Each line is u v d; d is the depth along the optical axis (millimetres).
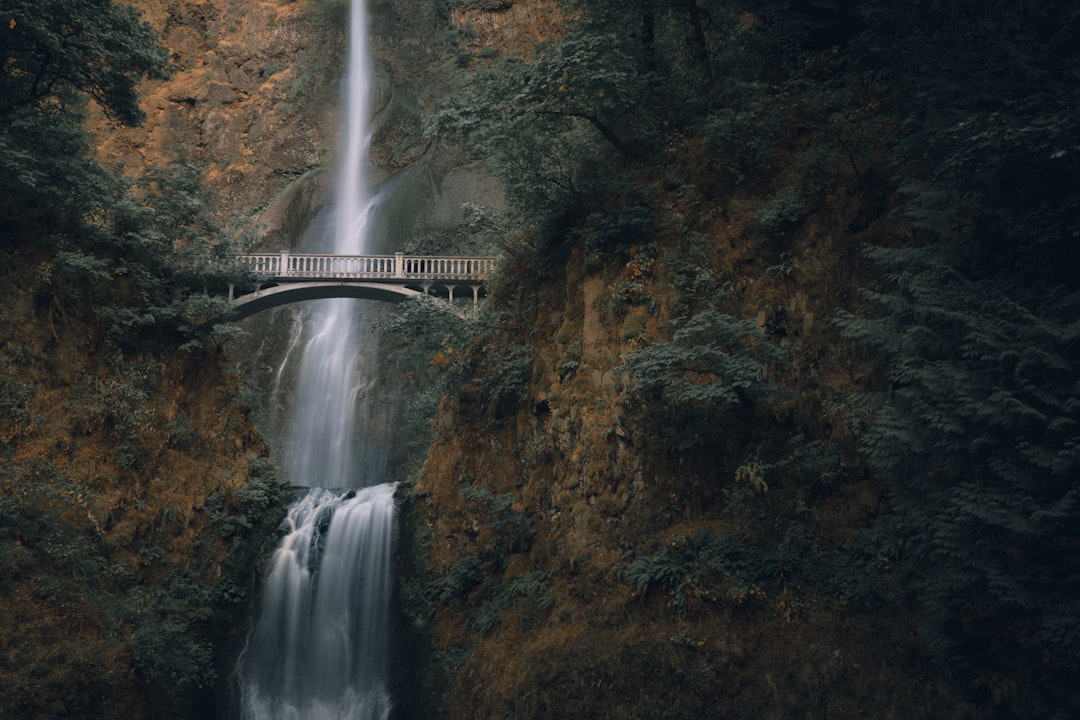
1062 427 15195
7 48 24797
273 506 28219
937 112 18922
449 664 22719
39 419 23688
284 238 51469
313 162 55312
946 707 16500
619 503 21266
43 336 24703
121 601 22906
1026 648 15648
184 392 28125
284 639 25891
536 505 23328
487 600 23125
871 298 17766
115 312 26500
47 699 20125
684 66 25828
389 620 25500
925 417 16188
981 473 16250
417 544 26406
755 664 18188
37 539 21891
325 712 24766
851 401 19078
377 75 57656
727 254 22031
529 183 25219
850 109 22125
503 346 26203
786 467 19906
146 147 54500
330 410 44812
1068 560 15242
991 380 15961
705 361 19484
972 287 16938
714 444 20875
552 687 19516
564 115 24531
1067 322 15773
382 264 34125
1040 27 19797
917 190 17859
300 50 58312
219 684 24344
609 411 22062
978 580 15766
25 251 25000
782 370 20656
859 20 24469
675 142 24000
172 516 25891
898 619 17688
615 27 25016
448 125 24688
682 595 19203
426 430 36812
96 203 26516
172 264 29594
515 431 25266
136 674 22141
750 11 26016
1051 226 16438
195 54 58500
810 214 21438
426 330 29531
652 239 22859
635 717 18500
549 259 25656
